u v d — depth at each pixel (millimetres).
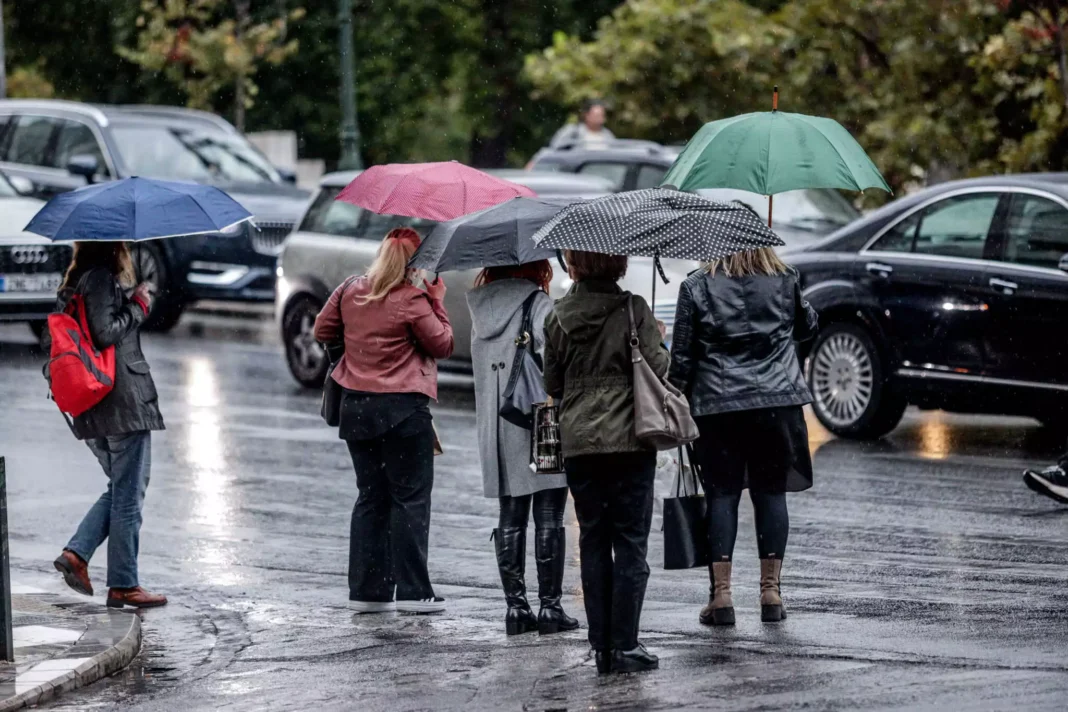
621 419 20047
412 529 25047
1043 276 36000
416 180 23906
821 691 19125
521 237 22656
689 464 23438
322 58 111250
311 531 30844
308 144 113188
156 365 52750
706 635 22359
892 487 33594
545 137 115375
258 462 37312
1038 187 36688
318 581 27250
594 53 80000
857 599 24391
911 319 38000
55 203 25219
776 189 22797
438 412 44625
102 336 25047
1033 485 30469
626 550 20438
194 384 48938
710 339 22734
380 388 24844
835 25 66188
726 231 19656
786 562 27109
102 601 26359
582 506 20562
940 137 61844
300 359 48469
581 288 20375
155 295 59031
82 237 24609
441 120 113562
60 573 28203
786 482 23062
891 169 64062
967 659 20547
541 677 20562
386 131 113375
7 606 21359
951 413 44250
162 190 25234
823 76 68125
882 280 38531
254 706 19812
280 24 95688
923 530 29516
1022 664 20234
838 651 21172
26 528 31344
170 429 41406
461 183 23953
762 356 22750
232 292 59156
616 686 19828
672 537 22984
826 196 52375
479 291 23219
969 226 37594
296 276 48562
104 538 25891
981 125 61312
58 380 24984
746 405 22531
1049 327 35844
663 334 20281
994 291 36656
